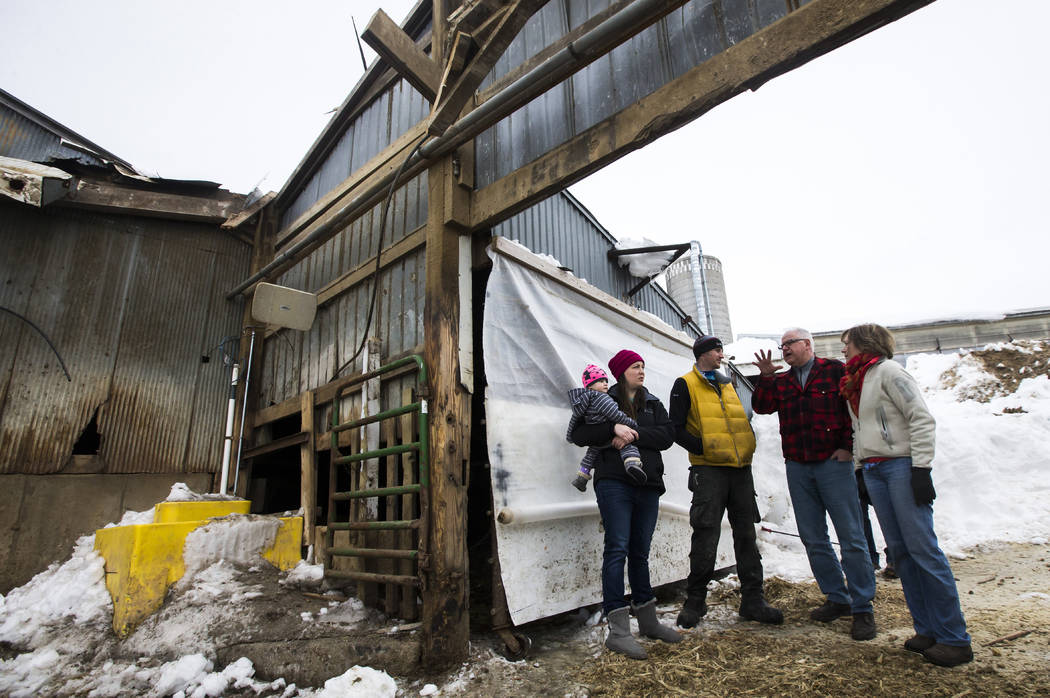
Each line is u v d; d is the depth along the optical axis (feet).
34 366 14.79
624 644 8.49
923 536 7.82
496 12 8.54
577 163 9.14
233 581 11.03
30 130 23.76
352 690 7.63
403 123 14.52
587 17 10.07
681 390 10.90
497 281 10.97
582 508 10.98
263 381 17.56
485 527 14.19
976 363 33.60
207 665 8.73
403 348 12.22
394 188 11.65
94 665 9.29
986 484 22.27
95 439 15.55
